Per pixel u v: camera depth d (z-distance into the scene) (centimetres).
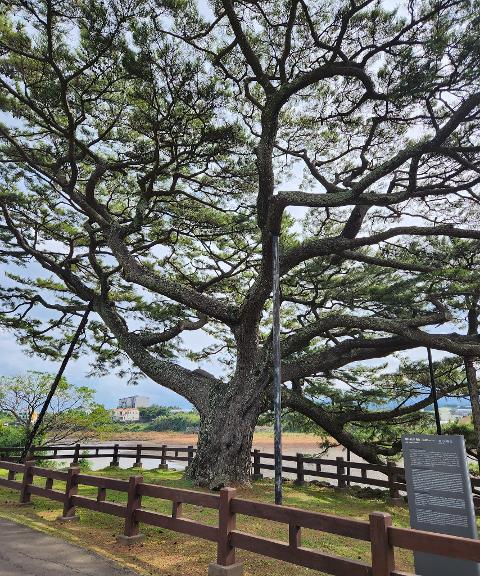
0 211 1456
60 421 1905
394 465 1190
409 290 1288
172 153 1168
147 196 1252
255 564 525
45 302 1559
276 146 1273
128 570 488
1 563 495
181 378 1236
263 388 1144
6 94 1148
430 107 881
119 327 1358
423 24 872
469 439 1230
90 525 684
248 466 1093
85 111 1154
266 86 1034
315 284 1423
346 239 1023
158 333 1345
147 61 957
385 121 1110
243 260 1520
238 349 1160
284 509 445
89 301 1438
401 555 700
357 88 1098
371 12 918
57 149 1309
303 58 1089
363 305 1402
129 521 597
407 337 1095
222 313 1147
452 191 935
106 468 1631
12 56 1009
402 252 1300
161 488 573
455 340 1139
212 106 1056
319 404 1523
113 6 894
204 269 1606
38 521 699
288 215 1376
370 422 1502
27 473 829
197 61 974
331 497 1151
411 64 831
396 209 1245
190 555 545
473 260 1224
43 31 991
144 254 1596
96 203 1329
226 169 1275
